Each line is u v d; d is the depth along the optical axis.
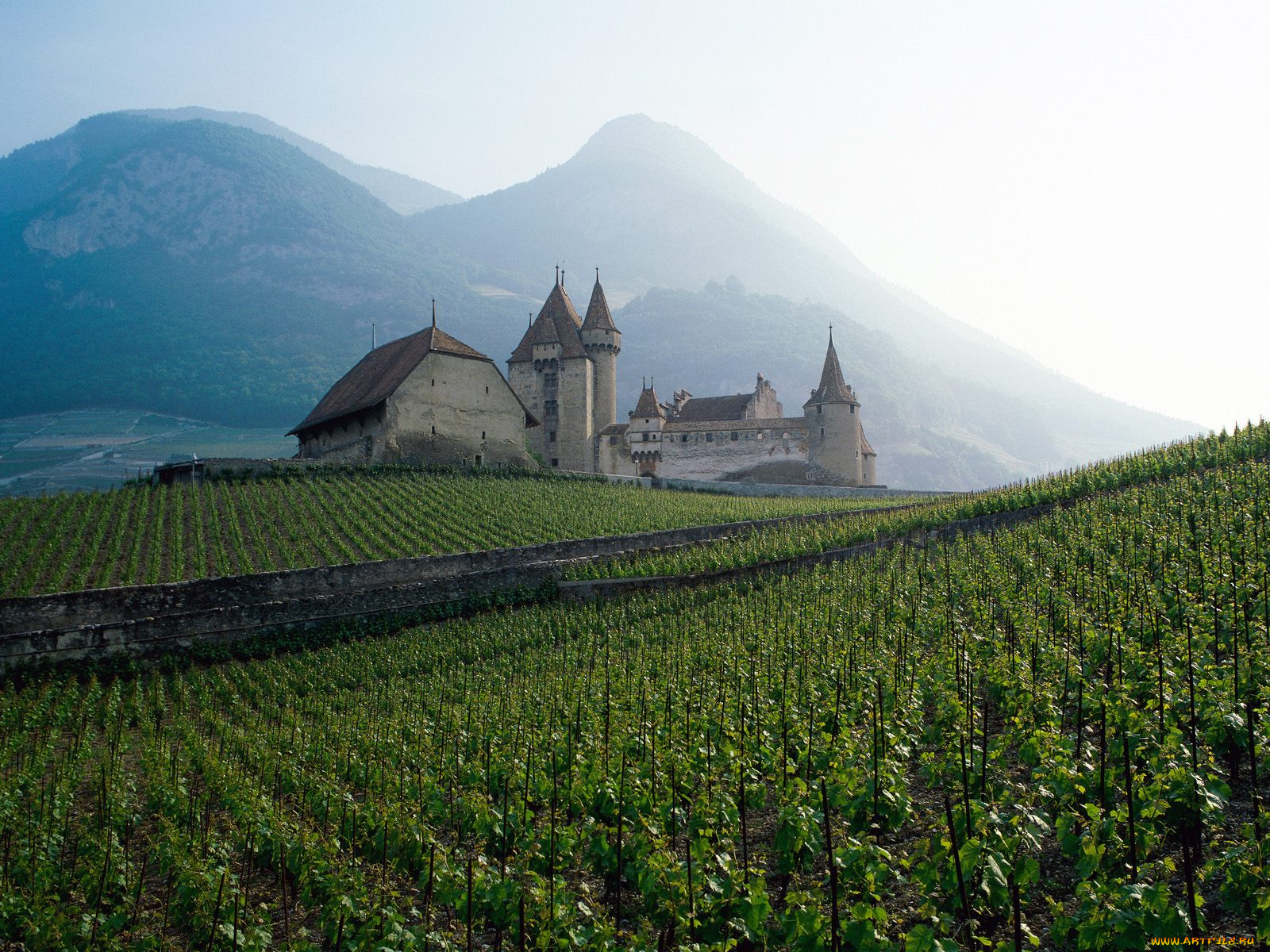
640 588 34.12
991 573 23.12
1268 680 12.12
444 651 29.02
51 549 36.03
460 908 10.48
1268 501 23.33
